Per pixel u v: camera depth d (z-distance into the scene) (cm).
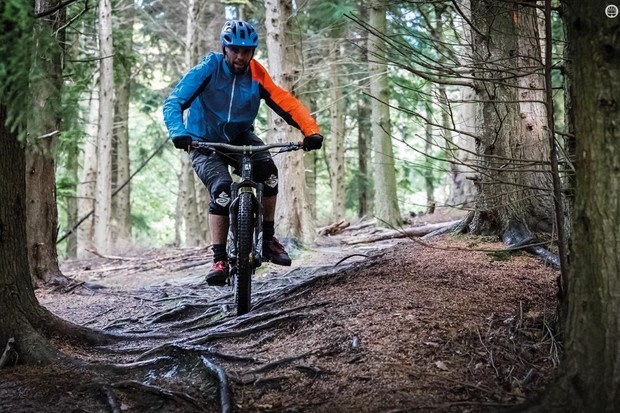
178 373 346
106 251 1407
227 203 455
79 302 666
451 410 286
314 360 345
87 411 305
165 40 1884
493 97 514
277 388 325
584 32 253
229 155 459
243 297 440
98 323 557
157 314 555
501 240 585
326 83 1783
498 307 404
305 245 876
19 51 269
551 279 473
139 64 1894
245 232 433
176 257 1090
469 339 357
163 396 318
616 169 250
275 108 471
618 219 251
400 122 1789
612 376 250
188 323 504
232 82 457
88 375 340
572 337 265
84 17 938
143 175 2809
